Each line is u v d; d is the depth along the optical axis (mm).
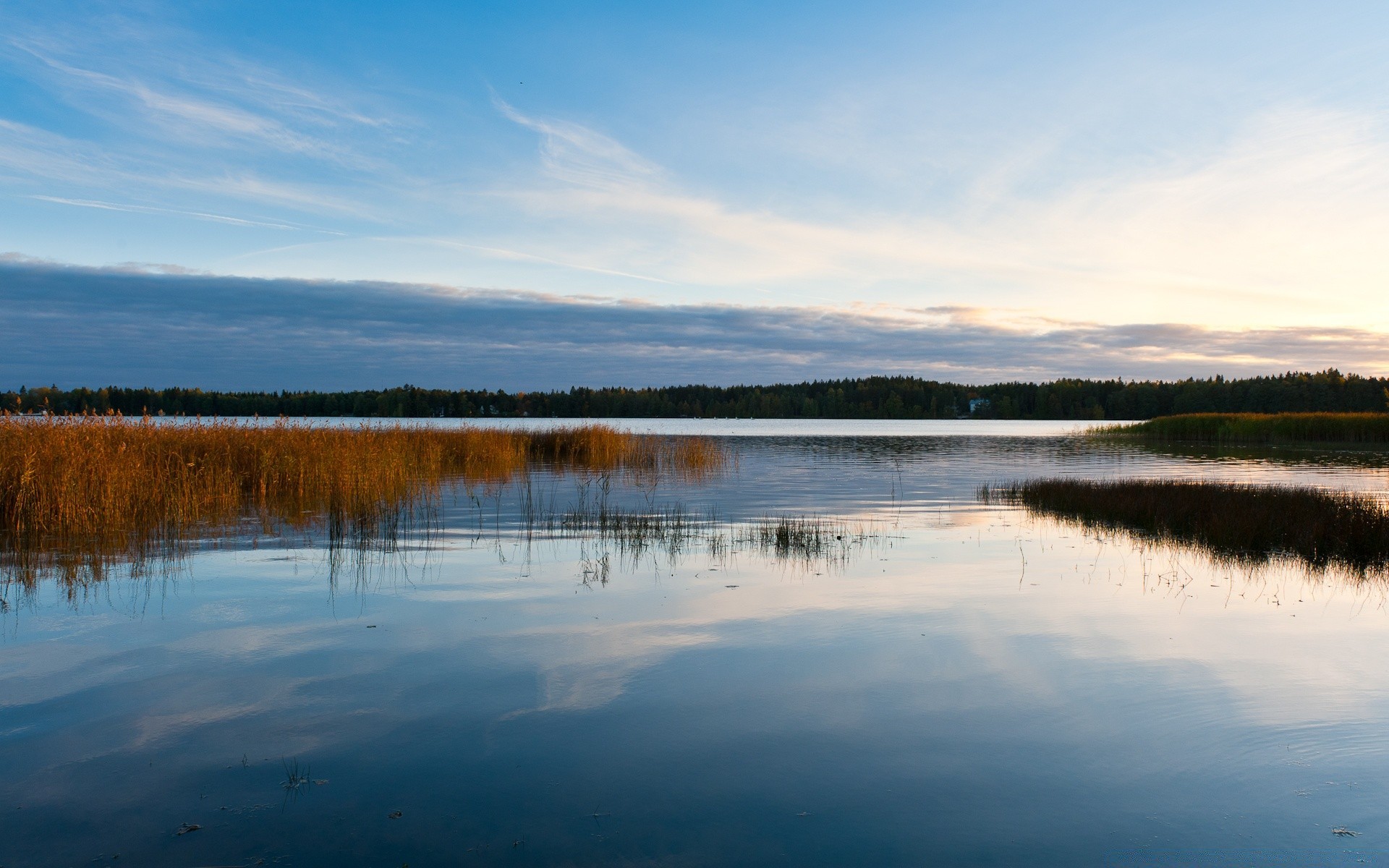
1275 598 8359
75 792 4090
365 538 11414
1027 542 11898
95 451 13086
